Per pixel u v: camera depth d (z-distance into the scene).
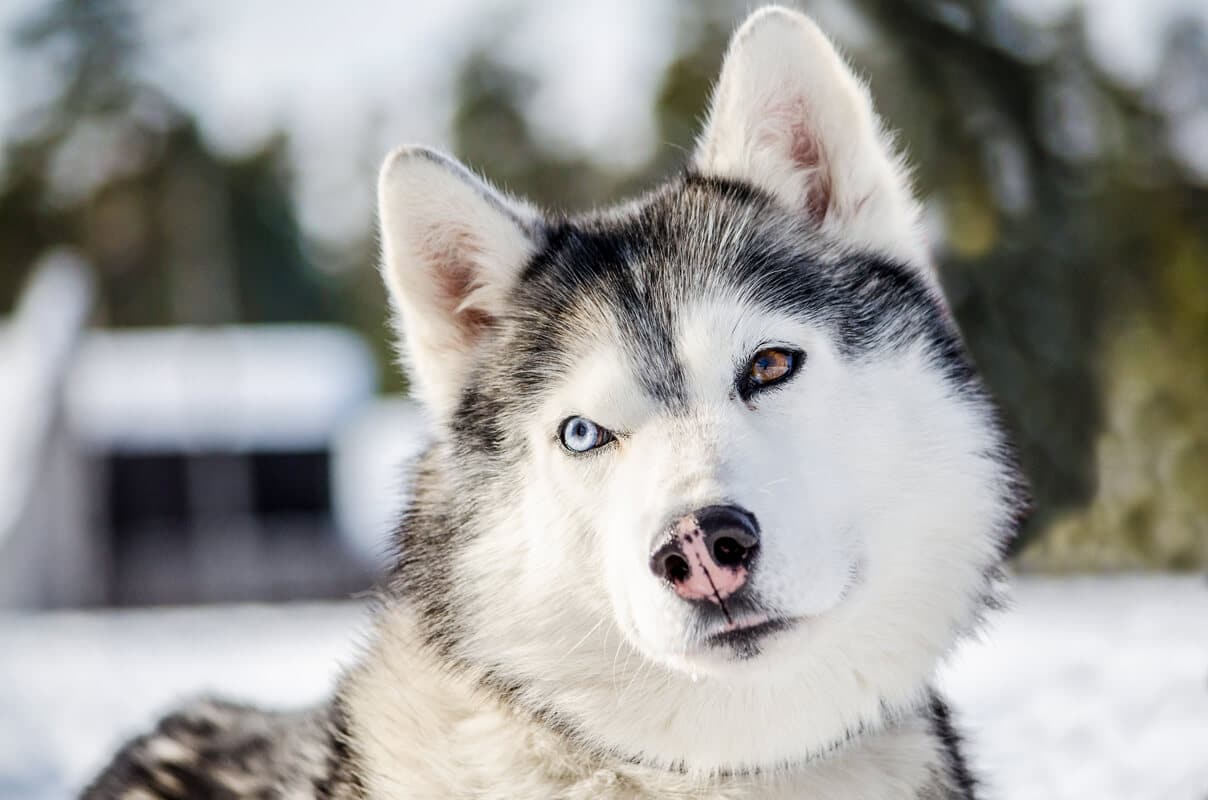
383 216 3.25
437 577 3.13
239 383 26.28
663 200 3.35
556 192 23.91
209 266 33.34
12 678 9.27
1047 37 8.36
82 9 32.31
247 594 24.94
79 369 24.14
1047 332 7.49
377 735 3.10
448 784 2.96
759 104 3.30
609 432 2.93
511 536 3.03
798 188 3.30
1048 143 8.03
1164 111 9.13
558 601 2.95
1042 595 7.81
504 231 3.29
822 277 3.07
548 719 2.96
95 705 7.66
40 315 25.00
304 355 27.72
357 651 3.40
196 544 24.78
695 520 2.62
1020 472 3.19
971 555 2.99
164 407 24.53
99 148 32.69
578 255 3.25
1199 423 7.99
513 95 26.73
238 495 25.08
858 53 8.07
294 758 3.37
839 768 2.98
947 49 7.93
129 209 32.44
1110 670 5.77
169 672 9.15
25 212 33.16
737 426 2.80
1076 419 7.42
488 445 3.13
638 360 2.95
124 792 3.68
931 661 2.98
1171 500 7.89
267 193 35.12
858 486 2.87
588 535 2.91
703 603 2.64
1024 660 6.28
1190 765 4.49
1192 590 7.55
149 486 24.61
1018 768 4.66
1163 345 8.27
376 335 34.28
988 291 7.50
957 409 3.03
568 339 3.09
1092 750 4.75
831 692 2.90
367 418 28.27
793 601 2.67
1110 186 8.47
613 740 2.94
